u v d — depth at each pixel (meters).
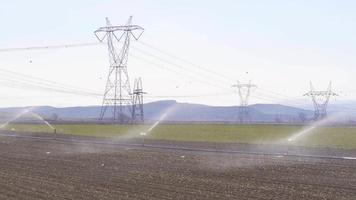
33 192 20.78
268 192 20.62
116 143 52.41
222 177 25.56
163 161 34.09
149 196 19.62
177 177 25.53
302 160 34.72
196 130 83.19
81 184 23.08
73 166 30.94
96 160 34.84
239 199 18.97
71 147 47.44
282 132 76.50
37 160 34.91
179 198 19.16
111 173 27.31
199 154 39.72
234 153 40.62
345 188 21.89
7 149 44.94
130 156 37.88
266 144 50.19
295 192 20.66
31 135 66.94
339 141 55.03
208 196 19.61
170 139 59.94
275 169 29.23
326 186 22.45
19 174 27.00
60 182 23.77
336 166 30.86
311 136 65.31
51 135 66.94
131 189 21.50
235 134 71.12
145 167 30.34
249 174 26.84
